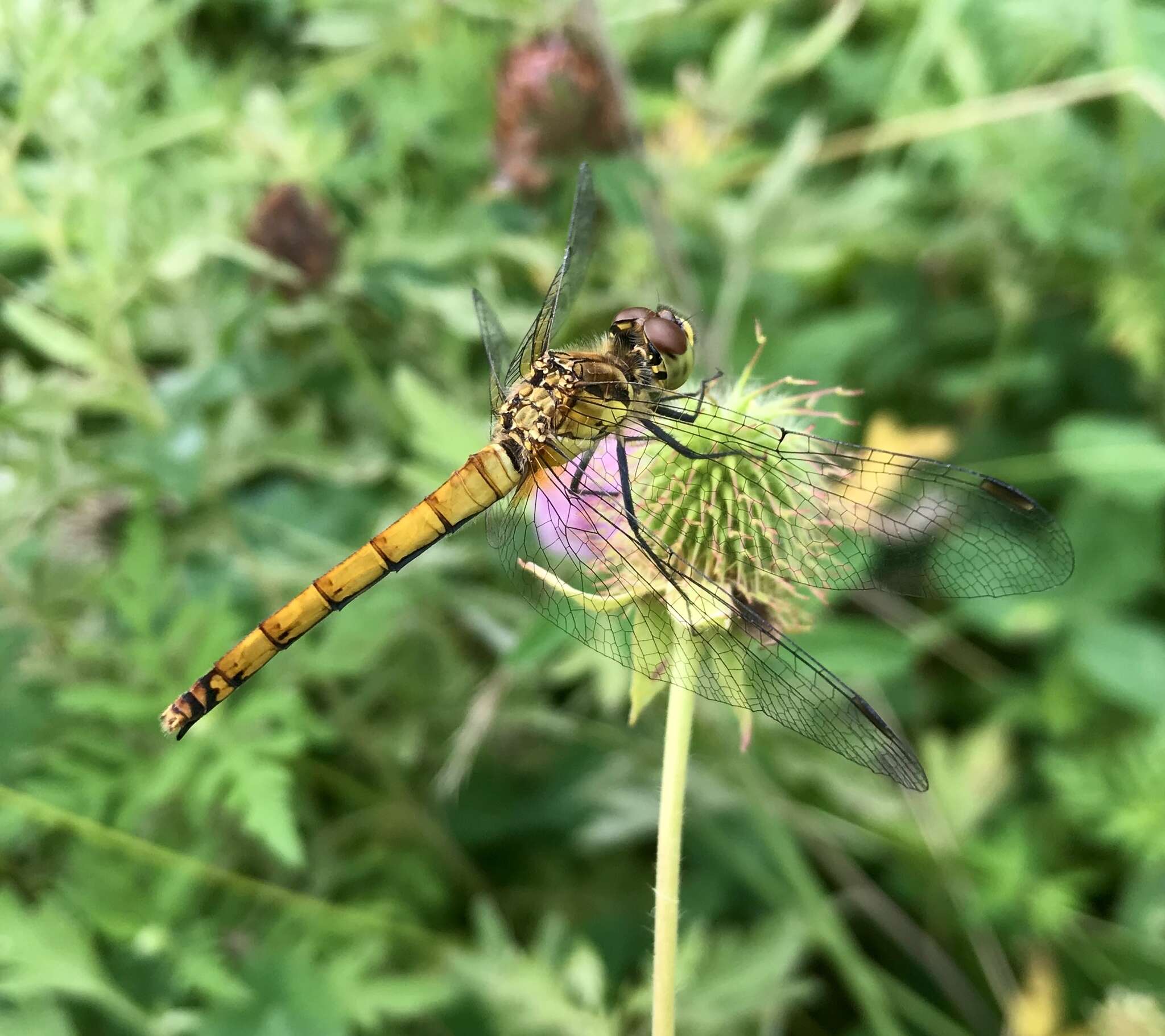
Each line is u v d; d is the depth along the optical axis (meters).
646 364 0.07
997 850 0.10
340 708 0.10
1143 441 0.11
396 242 0.10
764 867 0.10
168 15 0.09
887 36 0.14
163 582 0.09
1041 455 0.12
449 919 0.10
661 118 0.12
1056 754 0.10
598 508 0.07
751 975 0.08
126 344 0.09
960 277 0.13
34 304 0.10
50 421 0.09
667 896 0.06
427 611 0.10
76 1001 0.08
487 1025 0.09
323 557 0.10
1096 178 0.12
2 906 0.08
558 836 0.11
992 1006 0.10
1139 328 0.12
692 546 0.07
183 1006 0.08
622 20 0.11
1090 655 0.11
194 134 0.10
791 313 0.13
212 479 0.10
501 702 0.10
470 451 0.09
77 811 0.08
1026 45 0.12
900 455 0.07
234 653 0.08
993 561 0.07
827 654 0.09
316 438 0.10
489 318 0.08
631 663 0.06
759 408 0.07
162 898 0.08
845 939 0.09
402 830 0.10
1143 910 0.10
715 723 0.10
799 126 0.11
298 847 0.08
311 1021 0.08
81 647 0.09
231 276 0.10
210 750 0.09
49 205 0.09
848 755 0.06
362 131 0.12
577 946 0.08
